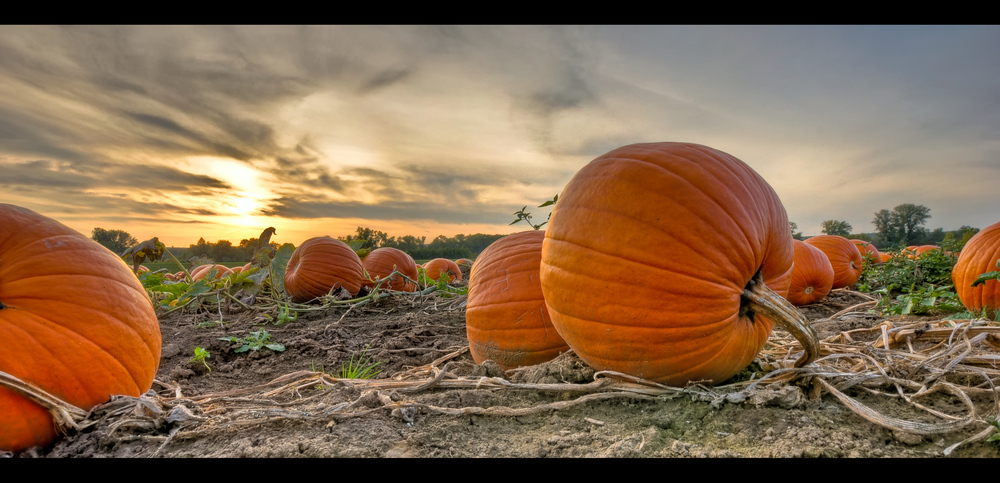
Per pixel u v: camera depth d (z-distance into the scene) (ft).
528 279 10.91
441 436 7.42
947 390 8.43
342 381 10.27
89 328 8.02
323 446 7.03
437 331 18.45
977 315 15.52
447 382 9.60
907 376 9.12
